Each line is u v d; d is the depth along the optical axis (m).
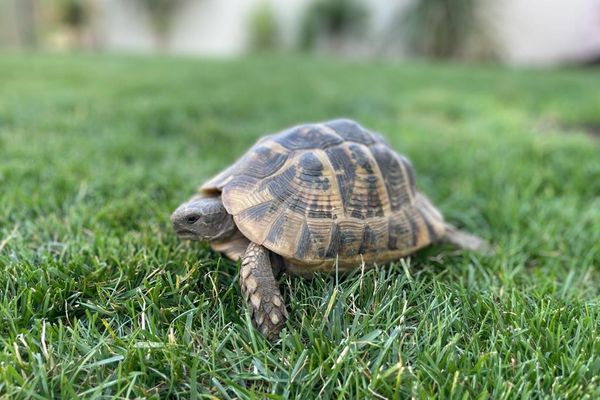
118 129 0.66
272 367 0.23
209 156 0.57
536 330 0.25
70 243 0.32
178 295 0.28
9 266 0.28
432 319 0.26
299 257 0.28
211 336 0.25
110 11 2.60
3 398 0.20
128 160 0.55
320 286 0.28
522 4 2.10
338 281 0.29
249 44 2.53
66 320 0.26
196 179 0.48
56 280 0.27
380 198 0.32
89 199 0.42
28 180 0.45
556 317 0.27
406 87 1.15
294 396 0.21
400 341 0.24
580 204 0.47
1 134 0.59
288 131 0.33
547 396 0.21
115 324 0.26
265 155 0.31
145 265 0.29
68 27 2.52
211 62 1.63
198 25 2.59
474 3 2.10
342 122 0.34
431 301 0.28
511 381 0.22
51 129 0.64
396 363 0.23
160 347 0.23
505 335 0.25
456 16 2.11
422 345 0.24
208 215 0.29
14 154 0.51
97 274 0.28
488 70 1.62
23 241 0.33
